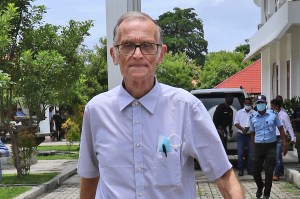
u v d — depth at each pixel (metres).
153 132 3.06
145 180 3.02
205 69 61.69
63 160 20.77
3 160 17.58
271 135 11.35
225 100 15.82
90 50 41.69
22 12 14.84
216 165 3.14
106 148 3.09
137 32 3.08
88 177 3.41
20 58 14.09
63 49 15.36
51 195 12.87
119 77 11.63
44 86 15.21
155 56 3.12
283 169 14.99
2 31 13.47
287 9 19.19
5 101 14.81
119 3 11.85
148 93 3.12
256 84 41.94
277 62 25.38
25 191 12.41
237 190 3.14
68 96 16.53
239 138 15.02
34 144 15.16
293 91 21.22
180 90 3.18
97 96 3.23
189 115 3.12
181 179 3.06
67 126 23.47
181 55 65.25
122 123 3.09
